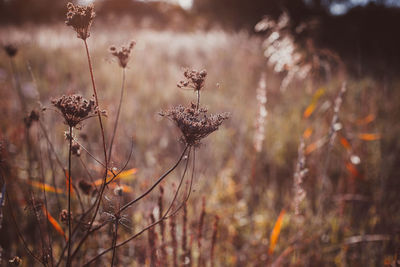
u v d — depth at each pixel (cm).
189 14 1758
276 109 530
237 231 289
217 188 336
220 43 1012
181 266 193
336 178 364
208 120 116
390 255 254
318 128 377
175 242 185
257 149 274
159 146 374
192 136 114
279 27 350
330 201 322
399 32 971
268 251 256
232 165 383
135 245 228
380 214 281
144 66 757
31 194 152
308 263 247
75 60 751
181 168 330
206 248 249
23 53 753
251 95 579
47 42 936
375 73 676
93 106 118
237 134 436
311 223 278
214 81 632
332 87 443
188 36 1205
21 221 210
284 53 343
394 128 449
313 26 348
